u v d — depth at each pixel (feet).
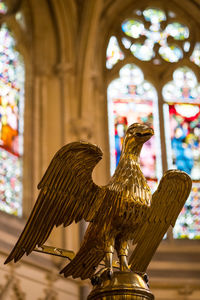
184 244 43.73
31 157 41.98
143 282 13.30
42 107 43.93
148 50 50.80
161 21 51.85
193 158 46.85
